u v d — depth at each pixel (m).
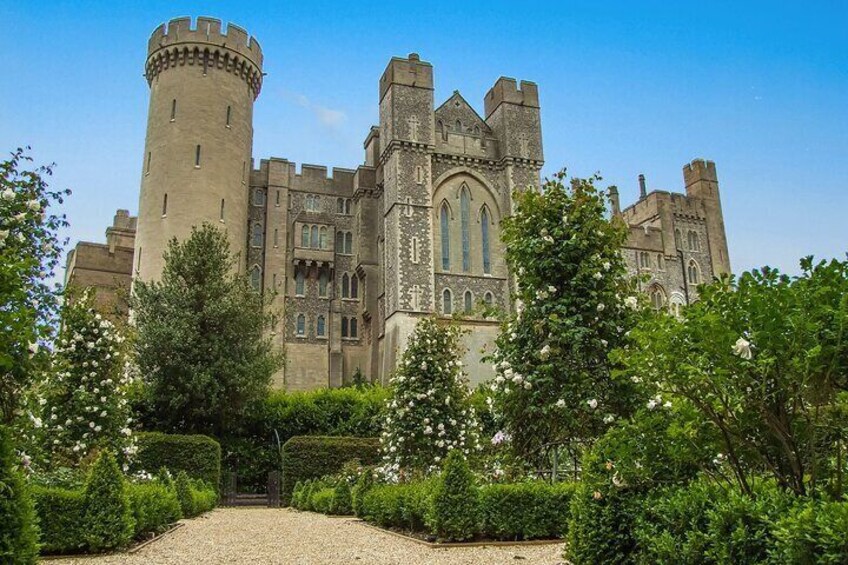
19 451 9.19
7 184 9.50
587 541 6.81
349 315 52.81
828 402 5.25
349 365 51.56
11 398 8.73
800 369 4.98
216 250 30.02
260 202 52.84
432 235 44.88
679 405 5.99
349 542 11.68
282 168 53.59
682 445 6.11
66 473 13.34
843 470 5.38
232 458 28.38
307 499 22.50
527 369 10.53
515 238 11.44
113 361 18.23
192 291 28.50
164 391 27.05
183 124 44.84
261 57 50.50
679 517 5.72
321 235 52.81
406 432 17.95
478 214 47.25
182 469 24.12
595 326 10.41
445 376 18.55
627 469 6.61
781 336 5.06
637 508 6.53
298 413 30.66
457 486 11.14
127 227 61.41
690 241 66.31
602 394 10.07
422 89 47.19
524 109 48.94
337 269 53.50
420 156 45.97
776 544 4.45
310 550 10.55
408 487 13.51
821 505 4.45
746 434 5.71
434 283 44.22
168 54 46.22
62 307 9.94
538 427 10.60
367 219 53.19
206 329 28.55
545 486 11.28
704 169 69.25
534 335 10.66
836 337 5.02
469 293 45.31
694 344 5.64
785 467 5.70
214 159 45.06
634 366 6.39
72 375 17.28
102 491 10.20
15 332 6.80
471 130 49.53
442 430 17.73
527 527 11.01
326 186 55.22
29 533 6.16
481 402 19.33
